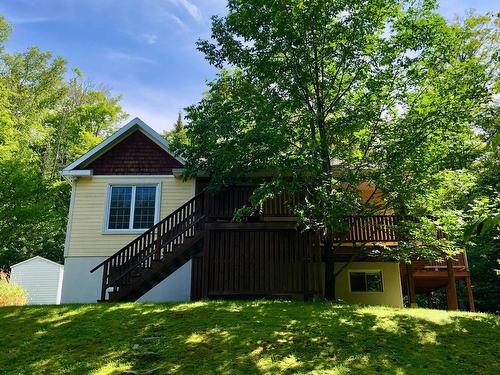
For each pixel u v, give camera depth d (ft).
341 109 41.34
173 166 52.85
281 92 40.01
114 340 25.27
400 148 36.73
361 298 51.39
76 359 22.65
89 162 52.80
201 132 42.04
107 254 49.52
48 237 98.63
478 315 31.65
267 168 38.83
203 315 30.09
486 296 80.23
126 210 51.49
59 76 122.21
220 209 43.11
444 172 36.37
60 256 106.63
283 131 37.24
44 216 50.55
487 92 39.04
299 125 40.04
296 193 38.93
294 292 39.32
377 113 37.91
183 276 49.16
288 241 40.52
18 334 27.04
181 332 26.25
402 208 41.04
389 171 37.22
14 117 95.86
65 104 129.29
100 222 50.60
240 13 38.65
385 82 37.42
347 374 20.24
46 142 119.14
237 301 35.70
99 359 22.52
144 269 40.93
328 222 34.58
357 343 24.41
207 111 44.19
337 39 37.96
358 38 37.45
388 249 40.63
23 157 67.31
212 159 41.83
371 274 52.39
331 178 37.09
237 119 40.57
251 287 39.52
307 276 39.60
